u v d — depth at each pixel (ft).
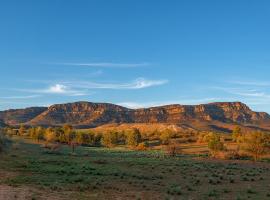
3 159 212.02
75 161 239.30
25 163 203.00
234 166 248.11
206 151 457.27
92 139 613.93
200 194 119.55
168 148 401.49
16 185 119.65
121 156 336.08
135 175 166.09
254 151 358.02
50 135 543.80
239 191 127.65
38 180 135.85
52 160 237.25
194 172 192.13
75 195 107.65
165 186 135.95
